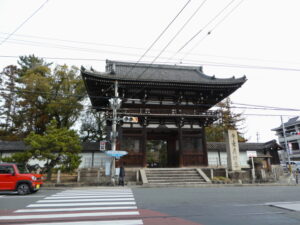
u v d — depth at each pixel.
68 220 6.74
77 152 19.97
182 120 23.16
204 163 22.78
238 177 21.45
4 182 12.82
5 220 6.76
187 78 26.41
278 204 9.44
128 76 23.42
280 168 25.33
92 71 21.27
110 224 6.28
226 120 39.53
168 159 26.09
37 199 10.91
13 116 33.16
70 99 30.00
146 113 22.00
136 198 11.20
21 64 39.22
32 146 18.30
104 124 38.25
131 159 21.56
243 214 7.59
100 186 17.38
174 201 10.29
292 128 62.31
